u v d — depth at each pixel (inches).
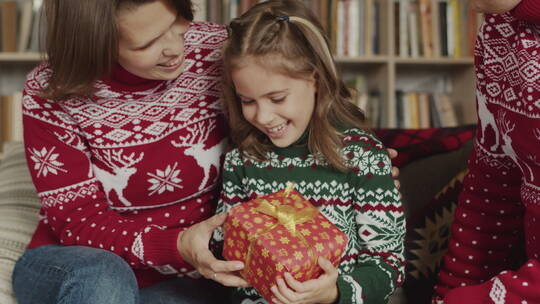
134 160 46.8
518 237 43.5
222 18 99.0
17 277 44.6
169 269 48.0
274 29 41.3
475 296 36.0
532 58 32.8
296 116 41.8
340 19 102.2
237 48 40.9
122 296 39.6
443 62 103.5
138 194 48.1
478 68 38.9
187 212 49.7
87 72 40.8
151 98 46.4
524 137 34.5
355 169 43.9
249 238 36.2
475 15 103.7
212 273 39.9
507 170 40.5
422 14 103.4
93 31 38.6
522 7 30.6
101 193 47.3
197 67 48.0
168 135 47.3
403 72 114.5
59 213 45.7
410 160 54.6
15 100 101.5
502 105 36.5
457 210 44.6
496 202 42.0
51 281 40.6
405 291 51.3
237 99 45.6
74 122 46.1
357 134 45.2
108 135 46.1
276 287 34.9
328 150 43.5
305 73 41.2
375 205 43.3
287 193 40.3
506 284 34.2
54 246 46.4
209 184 49.9
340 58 100.5
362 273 40.3
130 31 39.1
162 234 42.9
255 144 46.3
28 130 45.9
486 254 42.9
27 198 60.7
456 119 108.5
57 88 42.0
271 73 40.0
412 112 106.7
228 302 49.2
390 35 101.4
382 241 43.2
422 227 52.3
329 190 44.5
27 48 99.0
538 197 35.2
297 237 36.1
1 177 64.4
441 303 44.3
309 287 35.0
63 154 45.9
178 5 40.1
